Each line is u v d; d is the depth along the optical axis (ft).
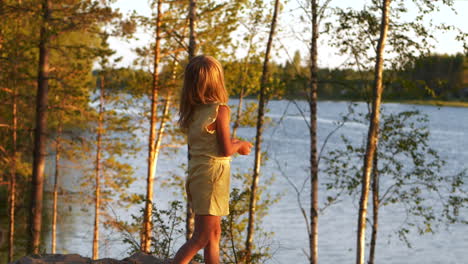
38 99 53.67
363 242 39.70
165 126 59.47
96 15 48.65
